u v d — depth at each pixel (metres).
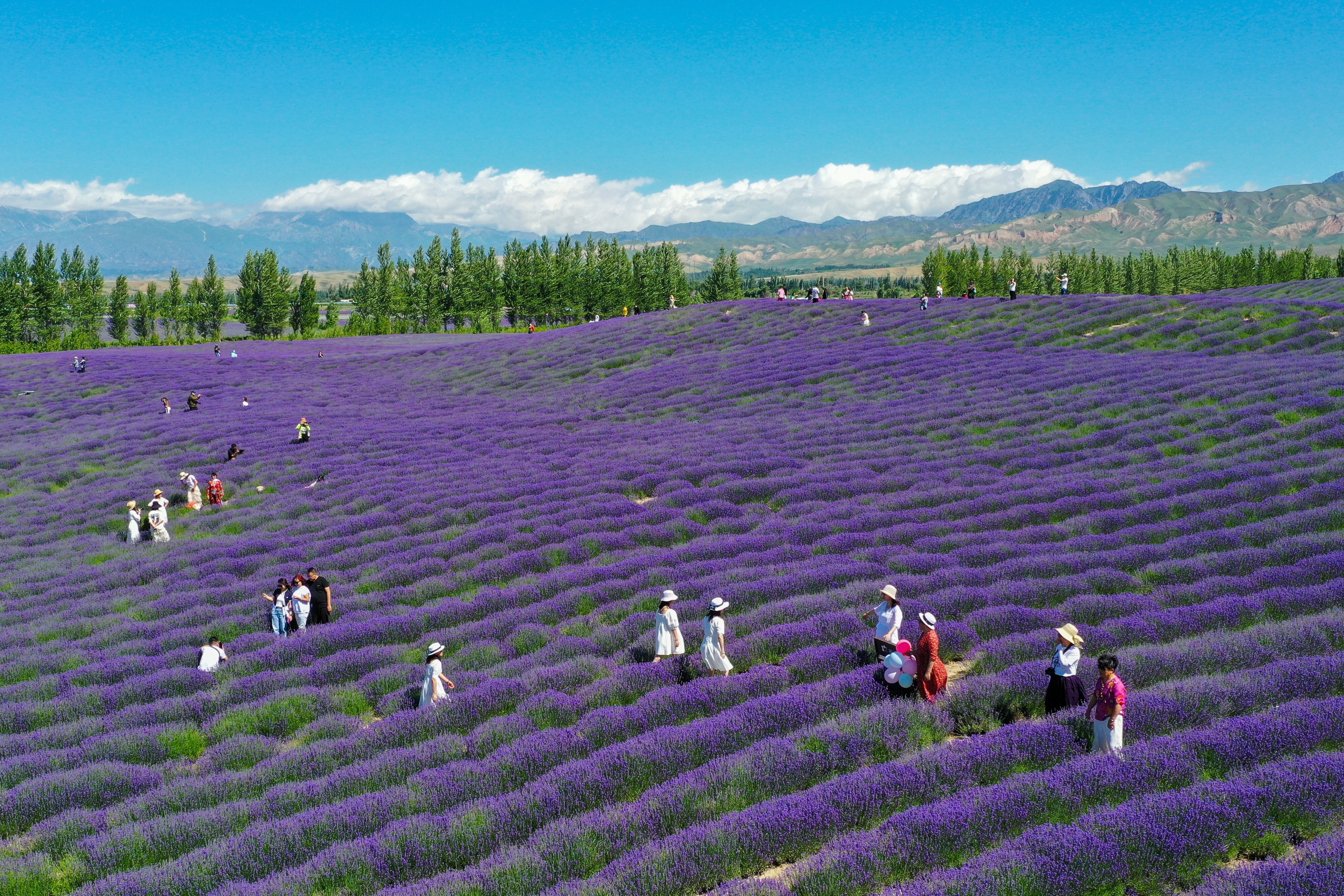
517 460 34.69
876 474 27.19
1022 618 15.28
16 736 14.27
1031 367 40.88
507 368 61.97
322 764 12.71
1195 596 15.84
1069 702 11.58
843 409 37.72
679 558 21.22
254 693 15.88
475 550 23.83
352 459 36.91
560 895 8.39
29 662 17.67
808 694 12.77
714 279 143.50
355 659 16.75
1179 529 19.92
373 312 141.75
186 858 9.88
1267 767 9.18
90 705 15.65
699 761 11.52
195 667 17.55
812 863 8.57
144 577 24.41
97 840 10.59
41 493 35.66
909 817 9.08
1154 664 12.59
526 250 124.94
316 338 114.56
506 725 12.88
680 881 8.58
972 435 31.22
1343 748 10.03
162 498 28.73
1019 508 22.16
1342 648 12.91
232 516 30.41
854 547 20.91
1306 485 22.09
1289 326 42.25
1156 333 45.22
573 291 125.69
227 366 70.94
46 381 63.19
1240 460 24.66
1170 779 9.43
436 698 14.39
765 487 26.78
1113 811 8.71
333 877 9.27
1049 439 29.36
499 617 18.30
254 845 10.03
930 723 11.80
